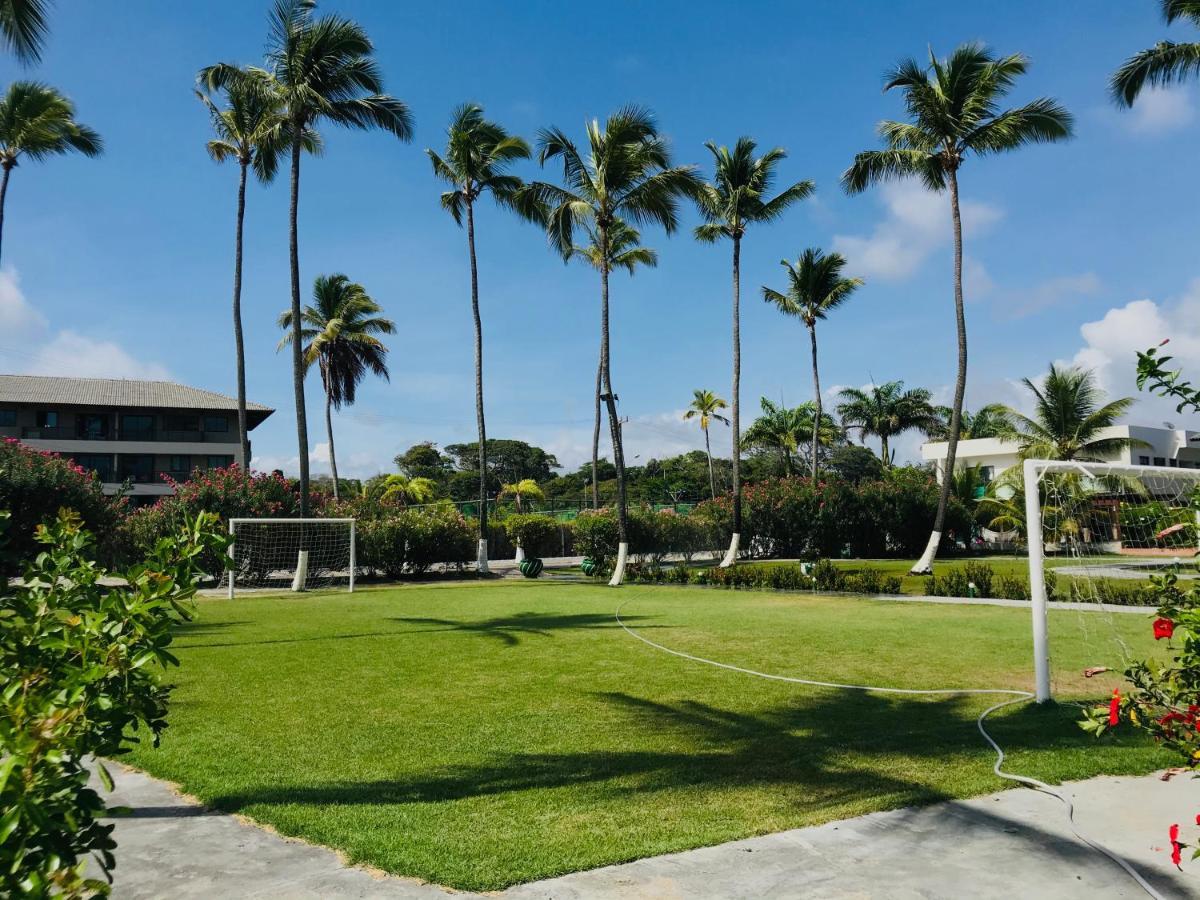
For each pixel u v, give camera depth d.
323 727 6.53
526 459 94.50
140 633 2.39
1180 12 18.03
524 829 4.27
